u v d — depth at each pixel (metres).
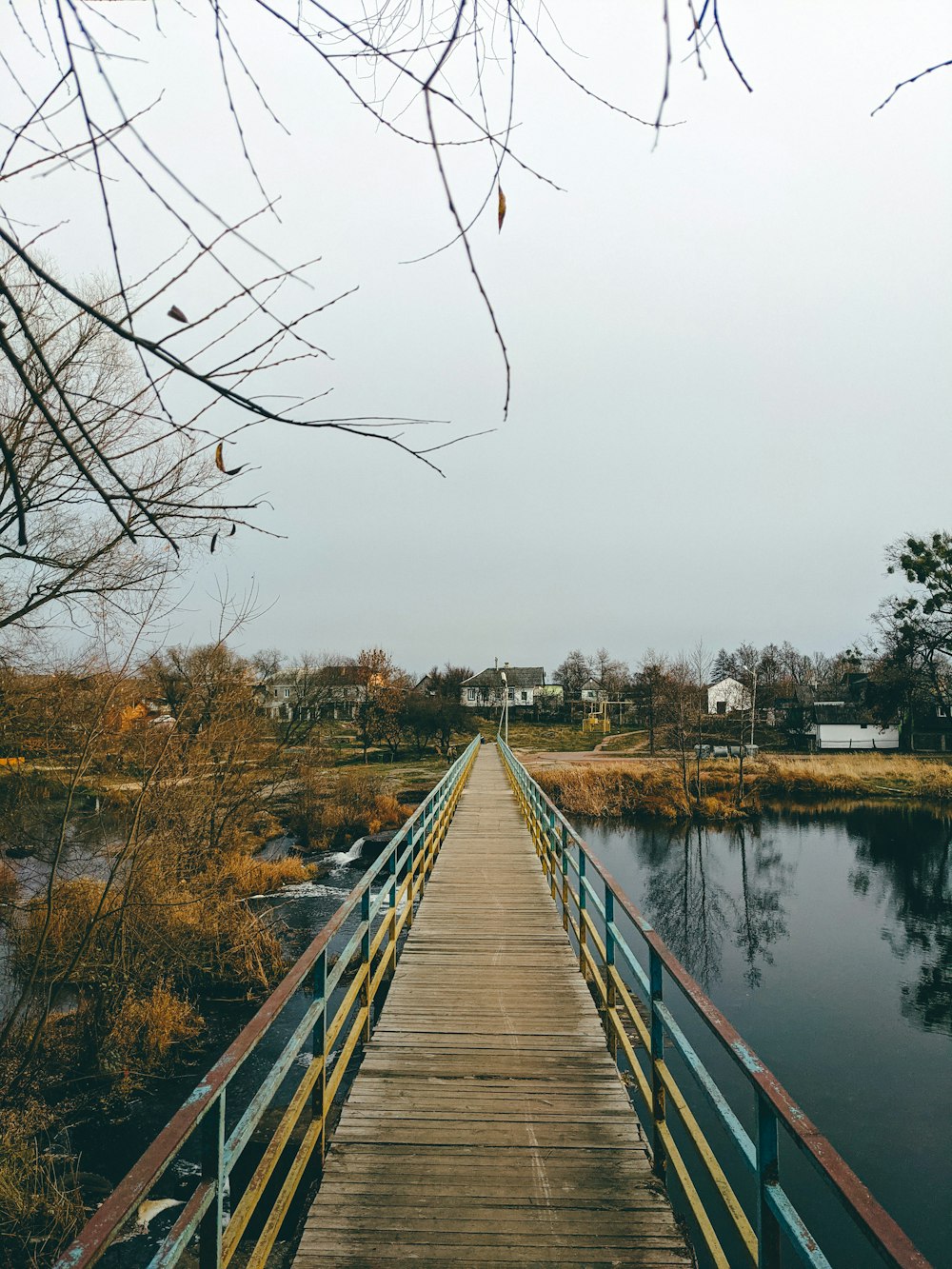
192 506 1.50
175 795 11.17
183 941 10.92
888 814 31.84
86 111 1.10
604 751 53.31
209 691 12.46
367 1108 3.86
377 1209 3.03
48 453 5.53
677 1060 11.11
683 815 31.38
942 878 22.06
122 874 10.08
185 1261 5.98
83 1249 1.38
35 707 8.97
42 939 8.48
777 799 35.00
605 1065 4.38
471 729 54.62
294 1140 7.16
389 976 6.19
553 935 7.05
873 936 17.12
